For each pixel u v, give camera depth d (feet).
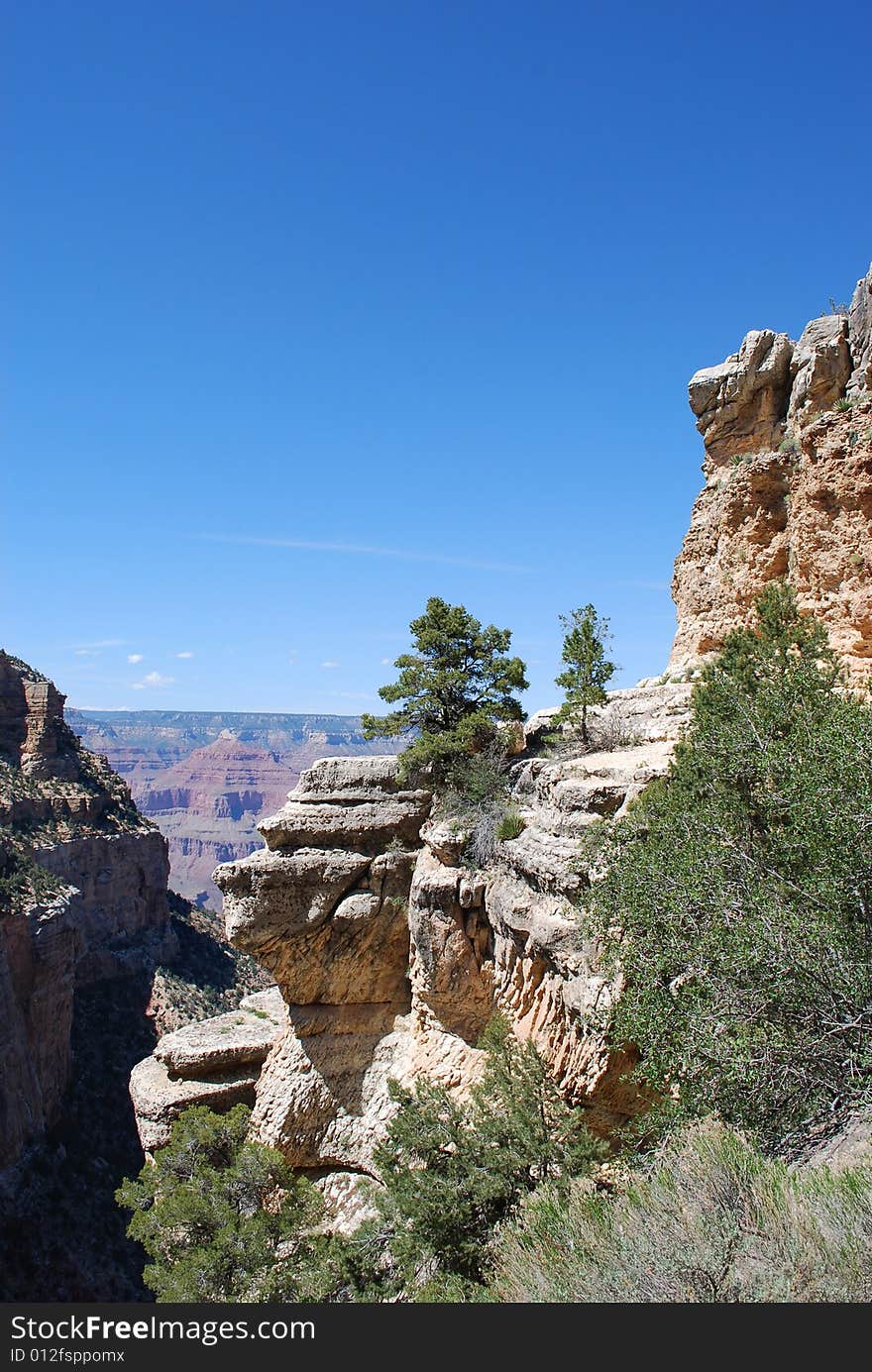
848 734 47.70
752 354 101.65
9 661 354.54
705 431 108.68
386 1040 99.35
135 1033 311.27
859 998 43.62
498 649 108.88
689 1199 37.83
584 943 66.23
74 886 305.32
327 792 101.09
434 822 94.27
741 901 48.85
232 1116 94.17
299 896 99.35
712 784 57.36
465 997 88.02
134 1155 264.31
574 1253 40.88
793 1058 44.60
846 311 97.04
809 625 68.13
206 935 400.26
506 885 80.84
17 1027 230.89
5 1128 217.15
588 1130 63.62
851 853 44.88
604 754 83.15
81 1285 208.64
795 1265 32.96
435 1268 63.57
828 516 85.87
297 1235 82.23
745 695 58.75
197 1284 73.72
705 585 105.91
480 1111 68.33
